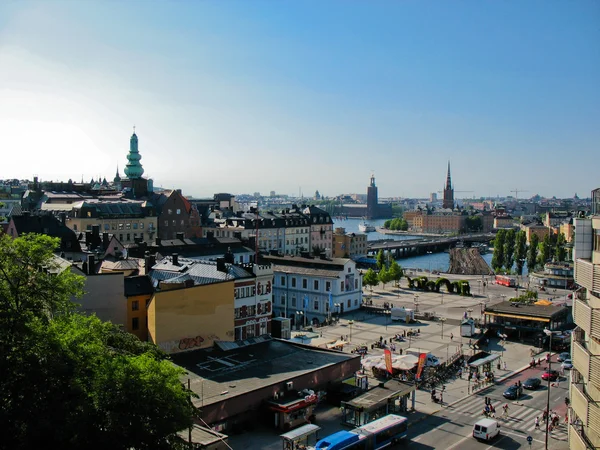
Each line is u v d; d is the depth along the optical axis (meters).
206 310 93.31
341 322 138.62
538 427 76.38
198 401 68.94
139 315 91.25
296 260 159.38
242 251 164.88
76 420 42.34
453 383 95.06
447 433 73.94
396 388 81.19
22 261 50.66
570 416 54.28
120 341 62.66
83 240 161.50
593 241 51.03
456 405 84.62
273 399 75.31
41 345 45.72
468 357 108.38
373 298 175.25
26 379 44.09
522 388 91.56
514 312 124.25
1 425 42.62
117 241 151.50
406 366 92.50
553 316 120.88
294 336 119.62
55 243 53.25
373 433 66.50
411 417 79.19
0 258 49.31
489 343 120.88
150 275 98.94
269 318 110.31
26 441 42.19
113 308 88.50
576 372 51.22
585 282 48.25
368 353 109.81
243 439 69.88
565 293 189.62
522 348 117.06
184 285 89.94
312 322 142.75
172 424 45.34
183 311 89.94
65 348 46.69
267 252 180.88
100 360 48.62
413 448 69.00
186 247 156.12
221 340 95.81
